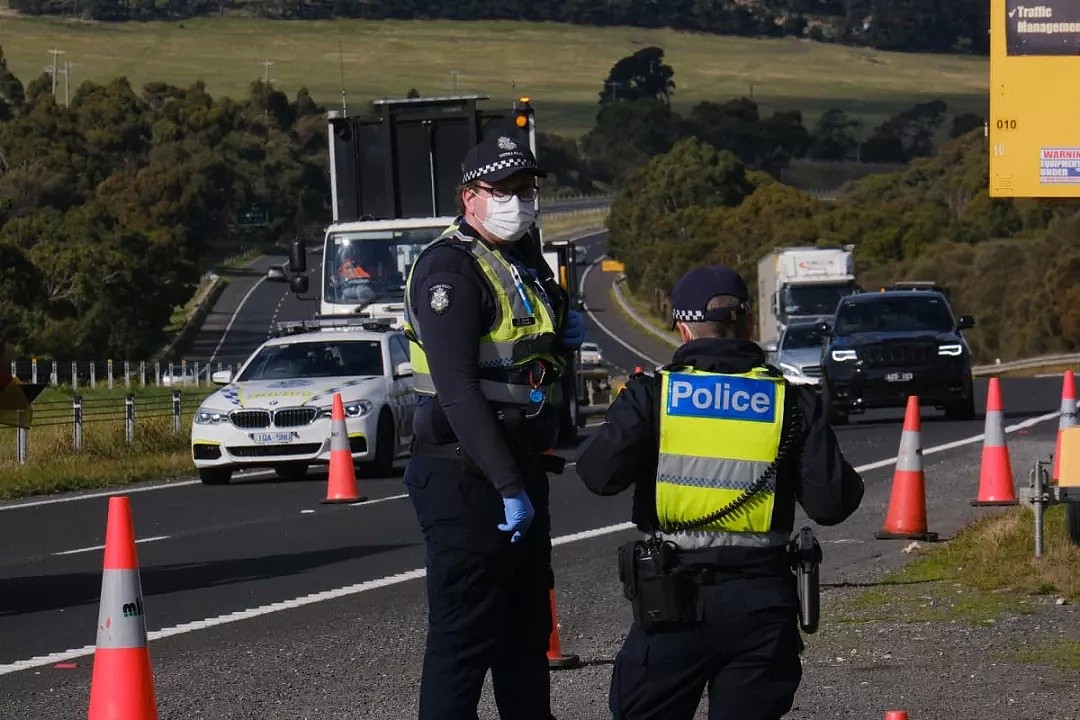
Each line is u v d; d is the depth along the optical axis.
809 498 15.91
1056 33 52.75
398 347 65.62
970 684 24.80
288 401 59.16
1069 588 31.55
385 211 74.00
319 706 24.67
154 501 55.06
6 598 35.38
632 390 16.23
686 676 15.91
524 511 17.22
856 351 76.69
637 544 16.08
